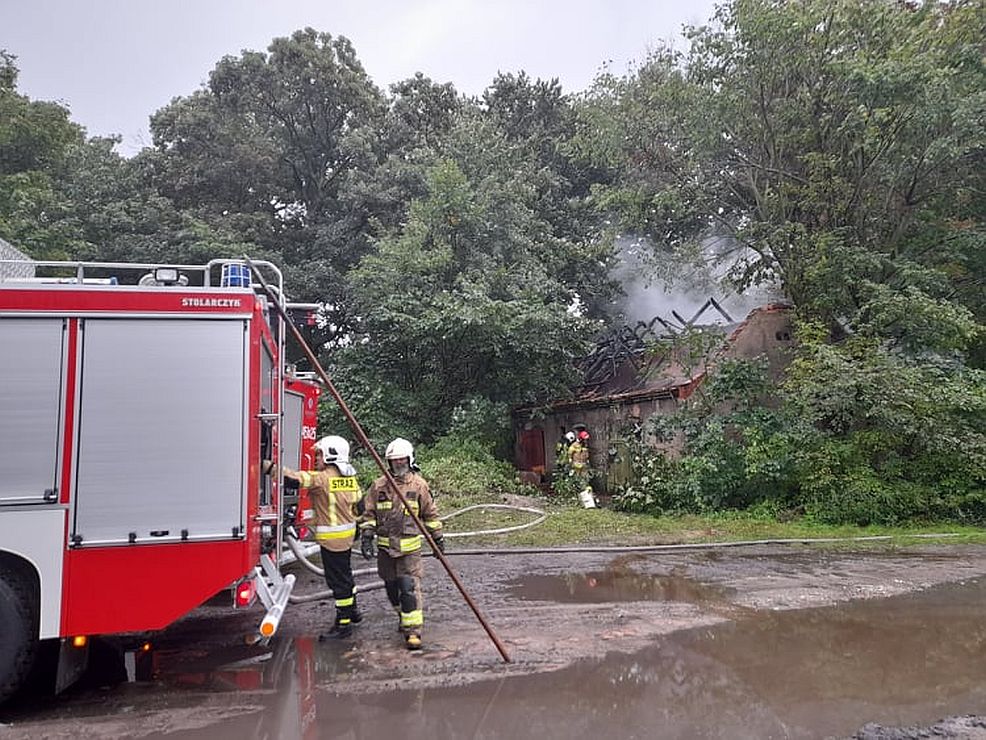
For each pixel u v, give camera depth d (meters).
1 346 4.23
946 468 11.90
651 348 14.69
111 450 4.28
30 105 22.27
